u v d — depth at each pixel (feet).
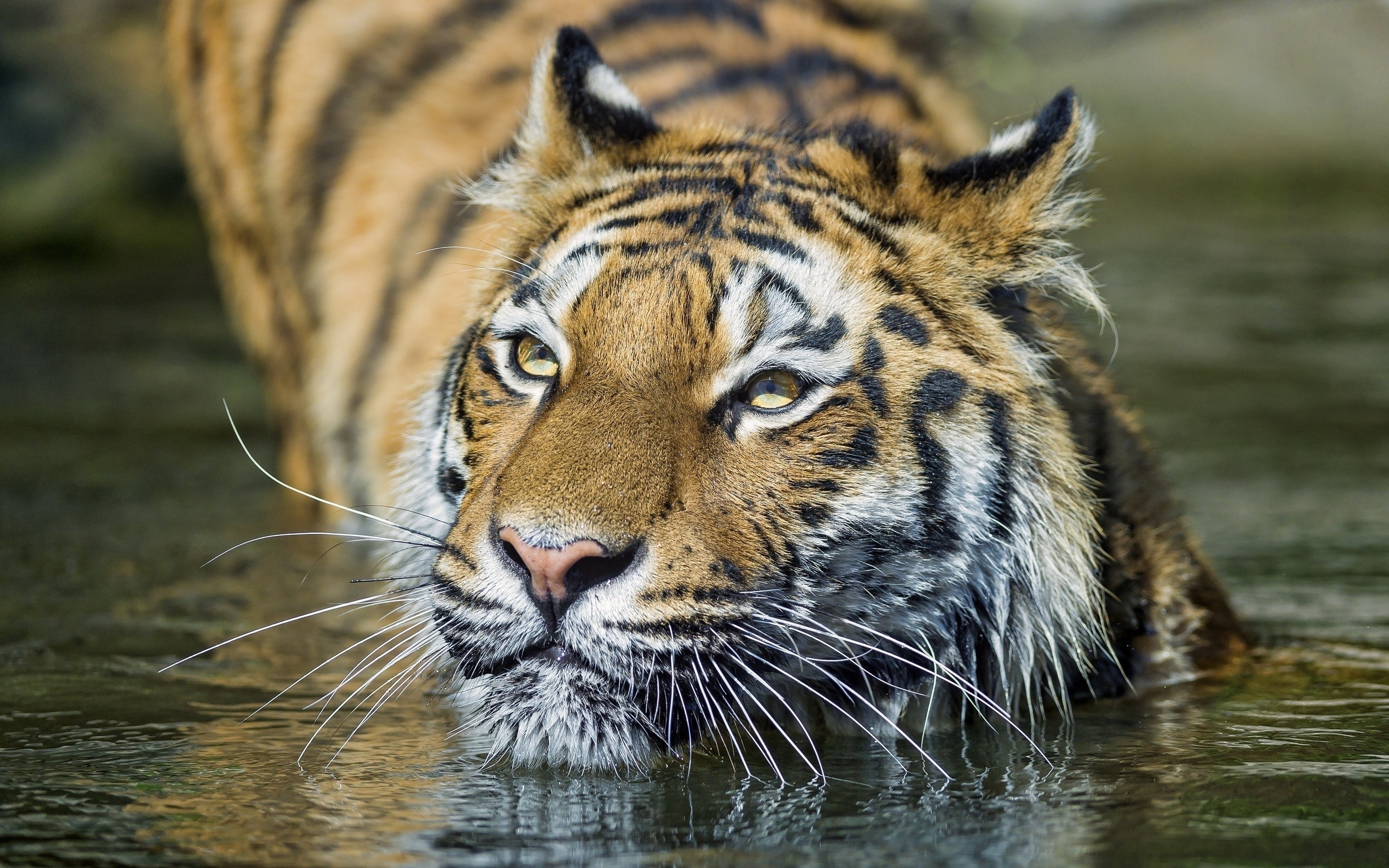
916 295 24.56
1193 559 28.84
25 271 76.23
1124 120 122.72
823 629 23.22
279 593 32.65
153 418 49.83
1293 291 70.49
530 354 24.31
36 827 19.70
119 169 82.69
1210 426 48.67
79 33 79.71
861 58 34.91
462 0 38.29
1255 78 128.88
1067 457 25.84
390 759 22.89
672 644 21.81
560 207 26.50
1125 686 27.25
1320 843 19.13
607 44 35.45
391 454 33.68
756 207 24.34
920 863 18.58
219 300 69.97
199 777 21.81
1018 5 55.36
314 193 38.86
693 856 18.84
